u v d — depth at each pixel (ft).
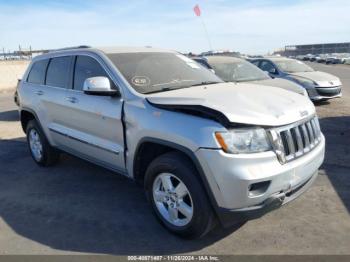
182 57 16.70
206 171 10.39
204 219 10.91
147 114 12.01
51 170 19.10
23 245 11.84
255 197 10.27
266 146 10.46
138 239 11.94
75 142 16.06
